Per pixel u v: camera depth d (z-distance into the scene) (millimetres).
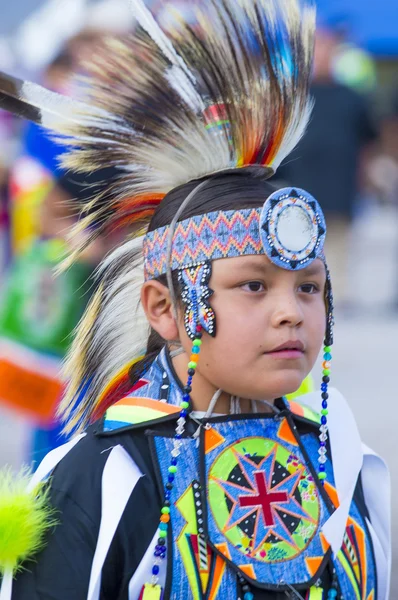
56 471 4762
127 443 4746
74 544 4570
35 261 9227
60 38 9023
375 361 18500
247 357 4641
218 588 4551
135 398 4930
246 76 4945
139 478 4672
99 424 4840
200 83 4938
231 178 4871
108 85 5066
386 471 5207
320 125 20531
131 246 5309
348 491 4902
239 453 4789
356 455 5047
